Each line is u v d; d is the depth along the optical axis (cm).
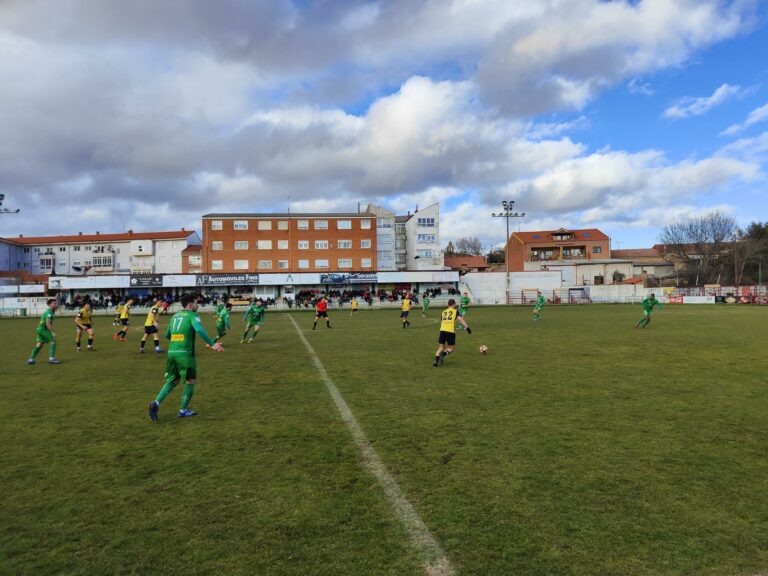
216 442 644
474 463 554
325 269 7081
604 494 469
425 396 907
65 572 350
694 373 1143
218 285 5916
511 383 1031
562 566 350
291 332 2469
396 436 658
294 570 347
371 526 411
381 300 6016
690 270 7925
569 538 388
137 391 1005
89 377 1188
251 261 6938
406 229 8281
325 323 3256
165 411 821
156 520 425
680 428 689
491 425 708
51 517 434
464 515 428
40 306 5341
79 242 8331
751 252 7088
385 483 499
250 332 2480
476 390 959
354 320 3556
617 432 670
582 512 432
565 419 739
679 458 567
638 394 915
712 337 1980
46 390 1020
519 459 565
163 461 573
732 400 862
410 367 1264
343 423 726
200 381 1095
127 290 5856
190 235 8394
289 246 7019
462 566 351
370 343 1888
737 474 518
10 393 988
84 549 380
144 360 1509
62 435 684
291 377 1131
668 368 1218
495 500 457
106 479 520
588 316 3619
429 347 1733
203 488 493
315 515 431
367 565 353
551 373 1154
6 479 522
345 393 941
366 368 1251
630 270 8006
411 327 2775
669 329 2388
